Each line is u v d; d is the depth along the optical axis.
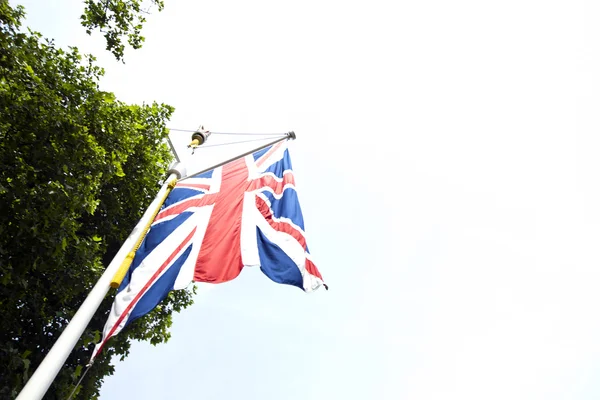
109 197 12.75
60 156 8.96
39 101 8.63
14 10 9.02
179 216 8.15
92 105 10.02
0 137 8.53
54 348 5.31
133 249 7.27
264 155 11.14
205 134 11.18
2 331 10.34
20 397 4.70
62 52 10.70
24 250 9.42
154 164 14.20
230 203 8.84
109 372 13.62
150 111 13.85
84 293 12.52
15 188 8.34
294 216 9.38
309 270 8.33
